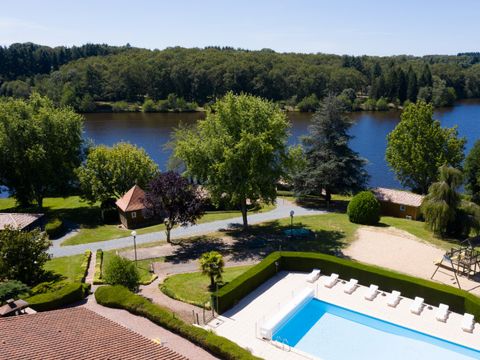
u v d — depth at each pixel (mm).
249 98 42000
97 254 36312
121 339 16359
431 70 180625
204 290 29141
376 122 125688
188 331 22219
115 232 45562
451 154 55344
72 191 56562
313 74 155500
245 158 38719
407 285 27891
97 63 167375
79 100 147875
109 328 17531
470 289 28797
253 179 38250
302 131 108938
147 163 55844
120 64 162750
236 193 38656
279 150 40594
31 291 26641
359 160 52125
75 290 27031
